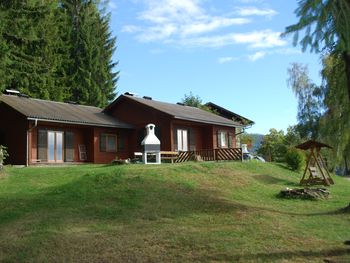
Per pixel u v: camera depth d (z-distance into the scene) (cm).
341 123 1772
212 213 1241
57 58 4306
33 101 3033
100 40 5059
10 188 1537
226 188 1709
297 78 4409
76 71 4722
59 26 4481
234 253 886
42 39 3011
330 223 1173
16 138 2662
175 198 1401
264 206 1435
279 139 4759
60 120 2688
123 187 1482
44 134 2744
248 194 1666
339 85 1338
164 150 3114
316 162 2272
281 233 1038
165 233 1020
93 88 4788
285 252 898
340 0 904
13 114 2686
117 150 3203
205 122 3316
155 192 1451
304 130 4281
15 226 1071
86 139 3044
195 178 1778
